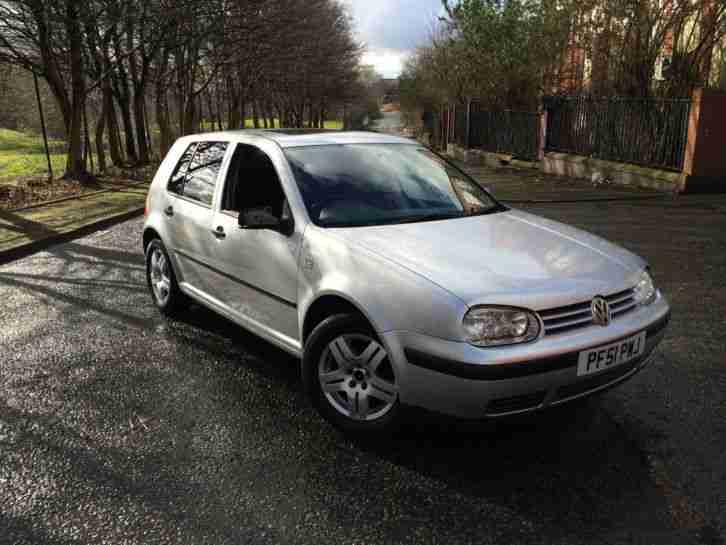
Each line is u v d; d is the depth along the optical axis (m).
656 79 17.00
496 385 2.85
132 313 5.71
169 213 5.27
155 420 3.66
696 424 3.61
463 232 3.71
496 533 2.66
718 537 2.63
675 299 6.10
